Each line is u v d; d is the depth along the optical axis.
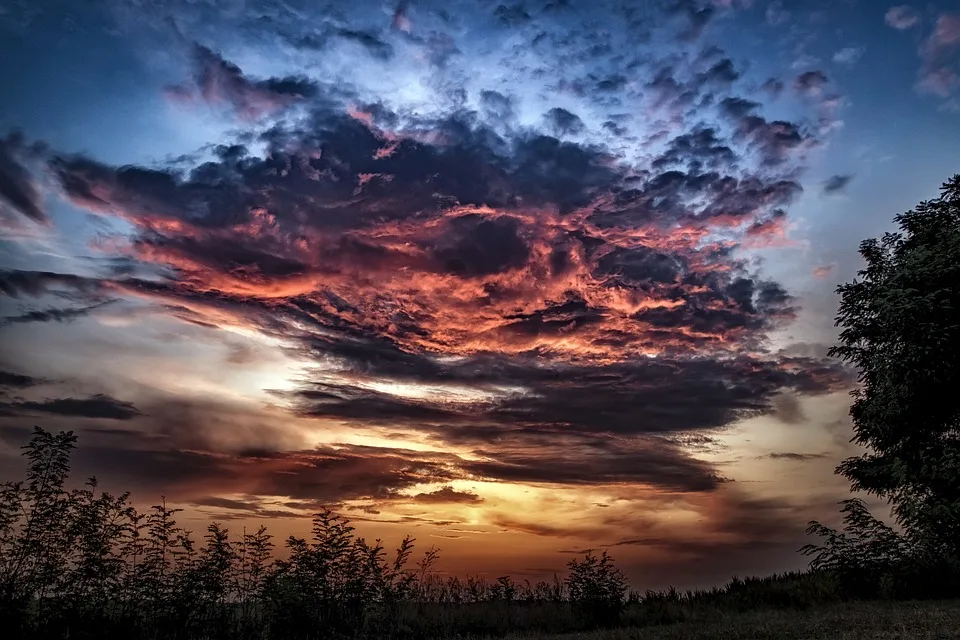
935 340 21.53
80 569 14.27
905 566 19.81
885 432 23.48
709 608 20.53
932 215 24.53
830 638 12.55
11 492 13.83
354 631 16.69
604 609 20.09
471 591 21.22
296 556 17.17
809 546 21.36
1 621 13.08
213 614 16.05
